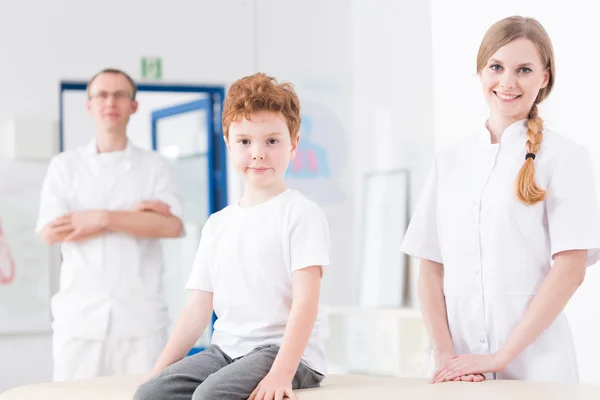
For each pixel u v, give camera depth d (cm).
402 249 274
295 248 214
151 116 693
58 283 564
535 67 254
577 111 396
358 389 215
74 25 577
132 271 420
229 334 221
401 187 562
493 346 255
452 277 262
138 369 418
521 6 441
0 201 554
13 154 555
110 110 428
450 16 513
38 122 561
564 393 208
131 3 589
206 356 220
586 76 390
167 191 435
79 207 425
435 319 266
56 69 573
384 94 575
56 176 427
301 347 205
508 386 219
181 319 232
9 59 564
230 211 229
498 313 252
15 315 552
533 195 246
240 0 608
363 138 590
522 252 251
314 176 602
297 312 208
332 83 601
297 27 607
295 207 219
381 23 573
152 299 423
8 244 554
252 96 219
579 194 246
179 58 598
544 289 245
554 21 414
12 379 551
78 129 835
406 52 557
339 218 598
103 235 418
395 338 541
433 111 537
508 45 253
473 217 257
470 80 494
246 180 227
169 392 208
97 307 414
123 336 416
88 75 580
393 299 562
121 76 434
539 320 242
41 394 237
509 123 261
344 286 593
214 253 226
